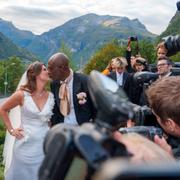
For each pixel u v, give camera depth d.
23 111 7.37
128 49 9.97
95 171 1.03
